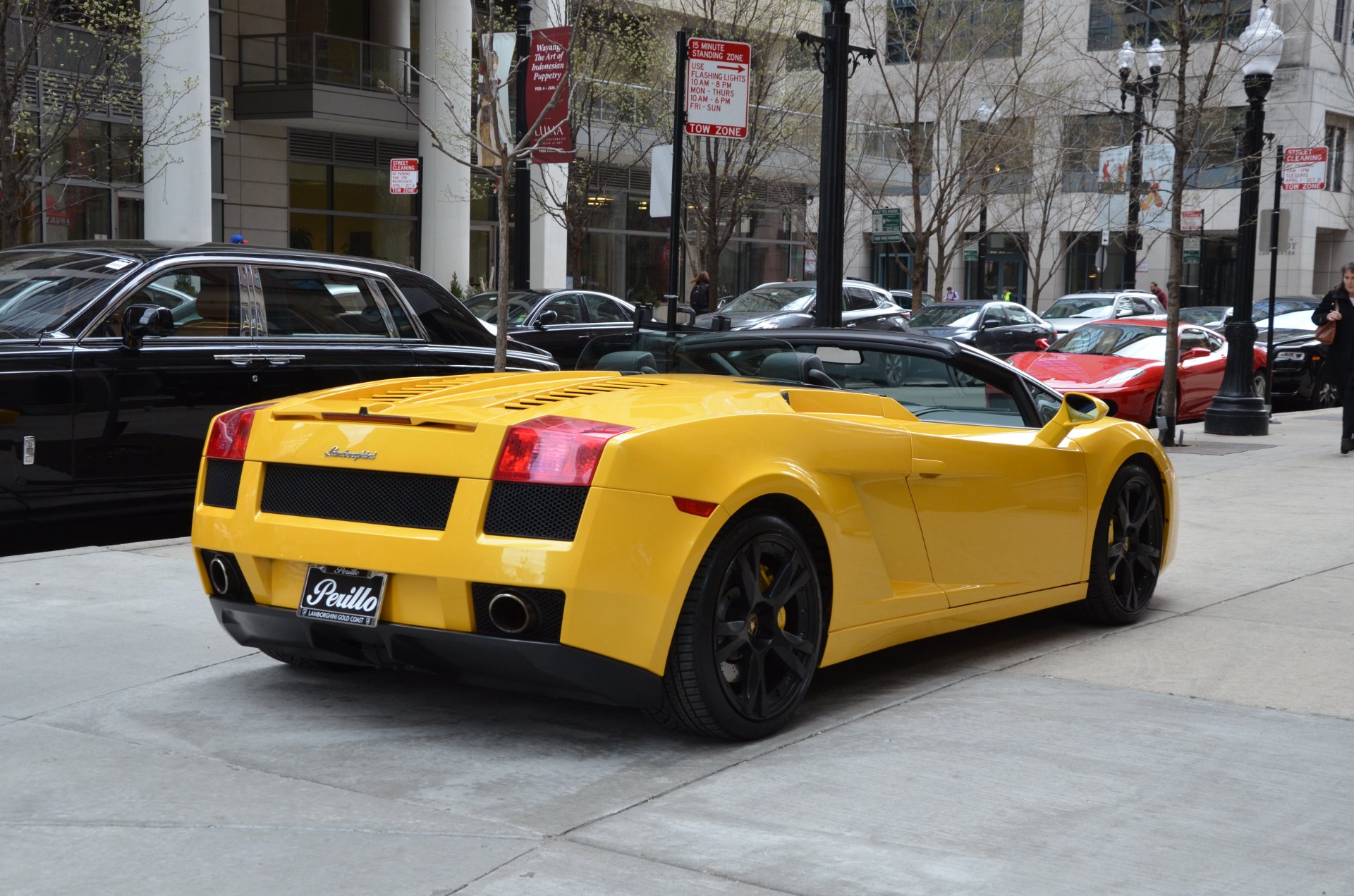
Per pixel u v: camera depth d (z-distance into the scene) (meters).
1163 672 5.21
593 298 19.02
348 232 30.77
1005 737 4.30
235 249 8.24
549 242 30.78
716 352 6.16
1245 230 15.45
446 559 3.87
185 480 7.79
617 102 26.09
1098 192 37.50
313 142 29.88
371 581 4.05
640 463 3.85
